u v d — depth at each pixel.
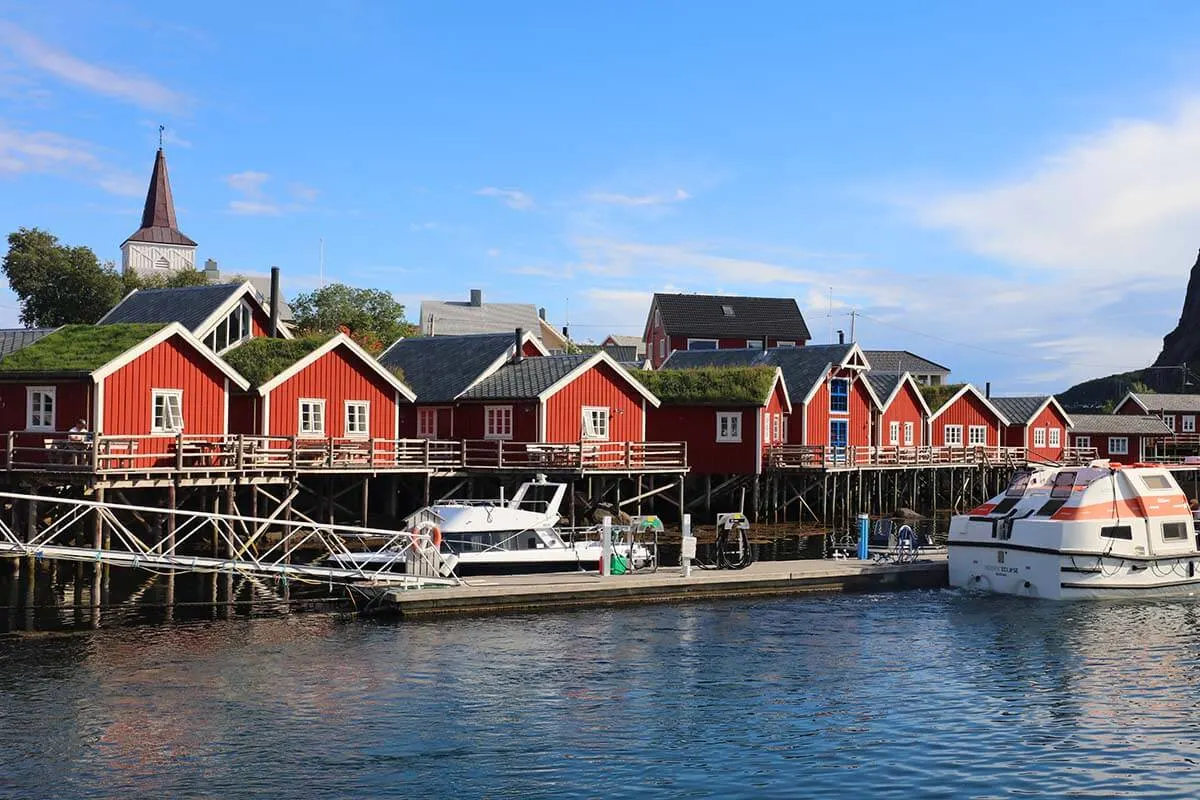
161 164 122.12
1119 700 20.42
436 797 15.49
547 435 43.69
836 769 16.75
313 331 64.06
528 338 52.50
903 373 63.34
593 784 16.06
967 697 20.53
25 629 24.52
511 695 20.25
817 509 57.62
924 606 28.97
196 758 16.72
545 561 30.33
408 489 43.88
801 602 29.34
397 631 24.94
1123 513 29.98
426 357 49.31
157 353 33.62
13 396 33.28
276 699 19.67
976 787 16.12
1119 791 16.00
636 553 32.00
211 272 90.94
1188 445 88.94
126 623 25.19
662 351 94.12
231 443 33.97
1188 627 26.61
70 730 17.80
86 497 32.38
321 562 32.91
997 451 66.56
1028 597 30.12
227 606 27.22
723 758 17.16
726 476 52.44
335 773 16.27
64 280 69.81
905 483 63.88
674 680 21.44
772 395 52.84
